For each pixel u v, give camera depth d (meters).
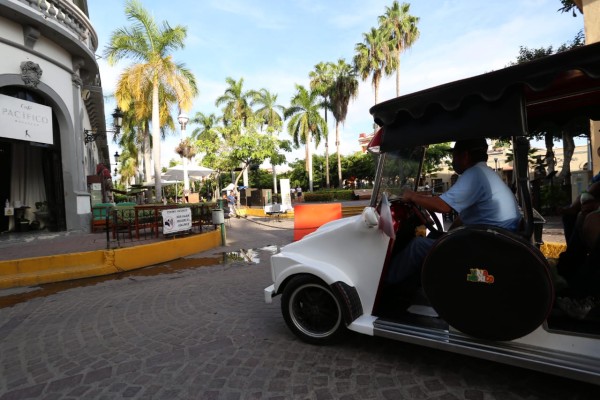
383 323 3.04
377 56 32.69
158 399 2.70
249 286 5.78
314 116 36.09
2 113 9.08
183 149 21.44
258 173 47.47
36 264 6.90
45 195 11.66
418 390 2.65
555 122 3.96
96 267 7.09
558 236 7.45
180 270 7.34
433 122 2.83
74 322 4.48
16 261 6.74
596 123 5.27
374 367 3.00
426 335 2.79
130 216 9.96
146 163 29.00
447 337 2.71
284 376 2.93
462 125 2.70
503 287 2.43
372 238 3.20
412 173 4.00
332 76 36.16
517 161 2.55
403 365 3.02
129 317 4.56
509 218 2.81
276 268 3.66
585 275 2.73
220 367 3.13
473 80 2.57
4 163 11.14
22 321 4.62
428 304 3.41
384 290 3.51
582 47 2.25
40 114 10.02
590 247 2.80
